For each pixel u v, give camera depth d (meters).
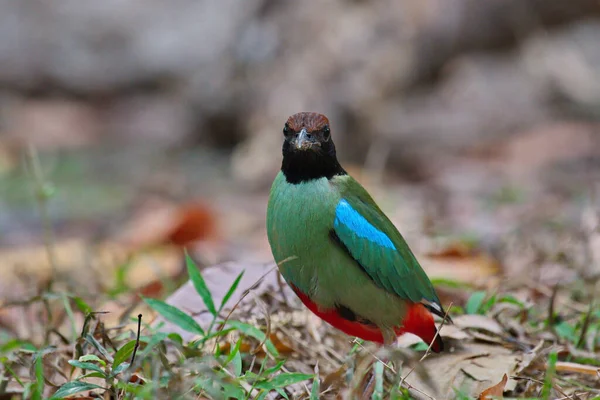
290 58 17.95
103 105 23.80
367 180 16.39
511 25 17.86
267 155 17.56
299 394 6.53
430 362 6.97
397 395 6.02
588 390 6.64
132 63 23.80
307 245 6.68
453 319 7.66
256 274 8.17
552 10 17.73
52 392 6.53
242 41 18.53
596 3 17.67
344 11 17.83
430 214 13.56
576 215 13.09
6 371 6.95
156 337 6.23
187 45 23.69
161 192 16.83
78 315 8.99
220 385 6.09
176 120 21.83
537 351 7.04
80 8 23.81
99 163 19.38
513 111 22.59
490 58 23.34
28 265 11.80
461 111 22.42
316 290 6.80
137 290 9.48
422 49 17.78
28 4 23.69
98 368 6.07
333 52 17.64
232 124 19.31
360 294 6.79
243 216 14.76
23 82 23.62
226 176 17.88
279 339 7.38
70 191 17.05
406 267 6.90
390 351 5.82
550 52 20.56
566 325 7.74
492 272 10.47
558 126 20.56
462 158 19.05
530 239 11.50
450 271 10.68
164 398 5.51
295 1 18.14
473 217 13.92
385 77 17.78
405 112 21.14
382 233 6.84
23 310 8.91
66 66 23.72
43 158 19.72
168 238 12.91
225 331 6.79
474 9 17.56
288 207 6.72
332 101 17.59
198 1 23.84
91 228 14.50
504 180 16.70
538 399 6.18
